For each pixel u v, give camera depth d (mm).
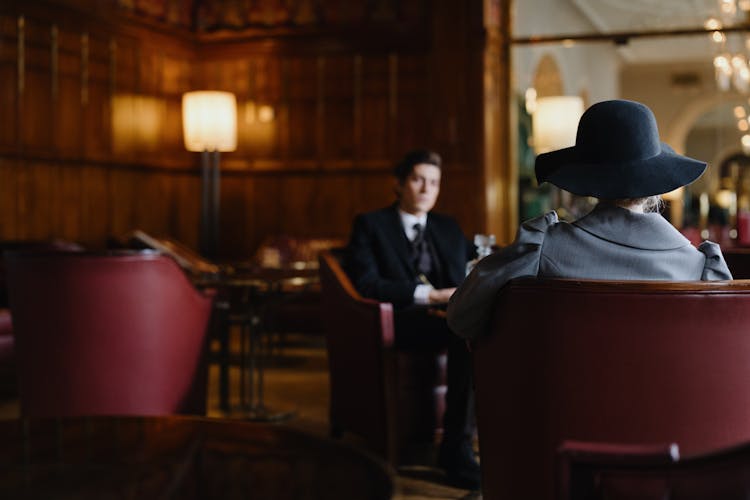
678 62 20469
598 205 2193
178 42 9164
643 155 2109
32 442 1264
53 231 7609
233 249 9430
